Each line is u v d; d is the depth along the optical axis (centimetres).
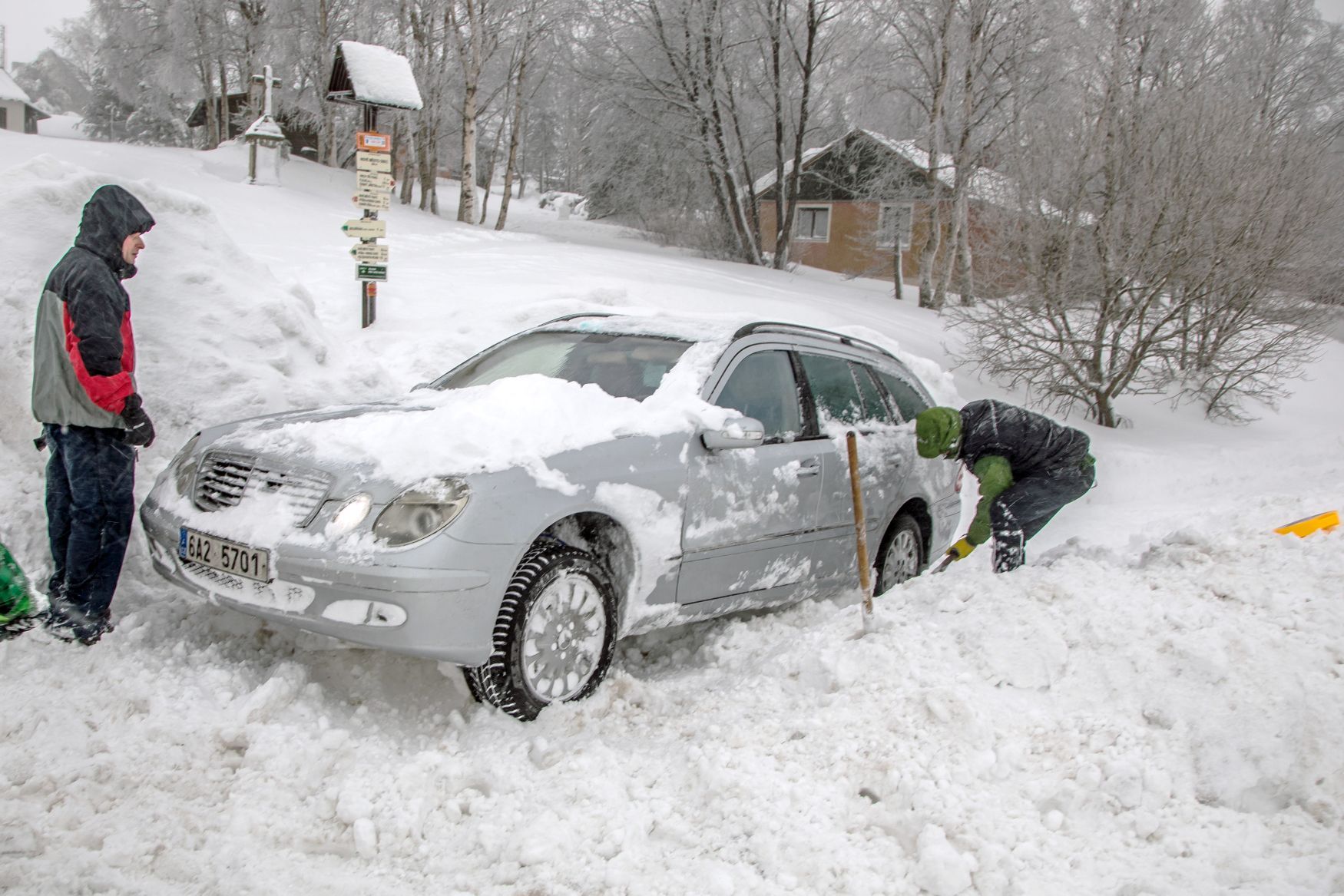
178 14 3772
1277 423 1658
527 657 383
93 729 342
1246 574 404
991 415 518
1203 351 1545
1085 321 1486
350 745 345
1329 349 2203
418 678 414
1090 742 342
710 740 367
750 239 3019
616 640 418
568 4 2850
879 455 561
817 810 316
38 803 301
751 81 2880
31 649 387
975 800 316
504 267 1627
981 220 1605
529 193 6681
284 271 1352
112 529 412
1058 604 402
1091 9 2011
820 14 2705
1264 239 1410
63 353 395
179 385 571
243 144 3222
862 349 602
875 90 2639
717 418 454
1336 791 309
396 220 2425
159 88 4350
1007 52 2238
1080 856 294
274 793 319
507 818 314
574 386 445
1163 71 1550
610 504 411
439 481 371
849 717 363
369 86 1248
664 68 2794
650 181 3306
